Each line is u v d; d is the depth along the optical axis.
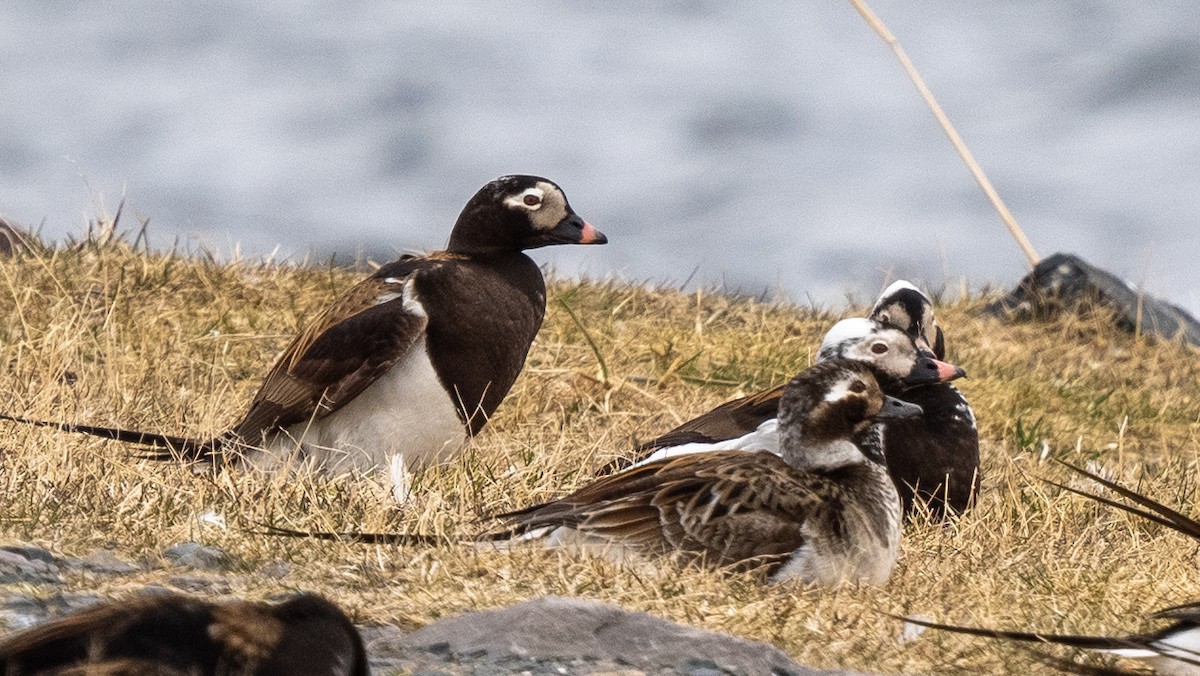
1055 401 16.00
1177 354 18.95
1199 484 12.05
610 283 18.02
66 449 9.70
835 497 8.84
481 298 11.28
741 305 18.16
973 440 11.41
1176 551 9.81
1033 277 19.92
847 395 9.27
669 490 8.72
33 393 11.52
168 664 4.72
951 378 11.23
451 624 7.28
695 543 8.60
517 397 13.74
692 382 14.88
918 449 11.20
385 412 11.20
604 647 7.10
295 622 4.97
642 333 16.20
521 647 7.06
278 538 8.60
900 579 8.79
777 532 8.62
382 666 6.87
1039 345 18.64
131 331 14.12
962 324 19.22
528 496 10.25
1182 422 15.86
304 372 11.14
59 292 14.77
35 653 4.66
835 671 7.02
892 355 11.32
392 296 11.20
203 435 11.79
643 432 13.24
